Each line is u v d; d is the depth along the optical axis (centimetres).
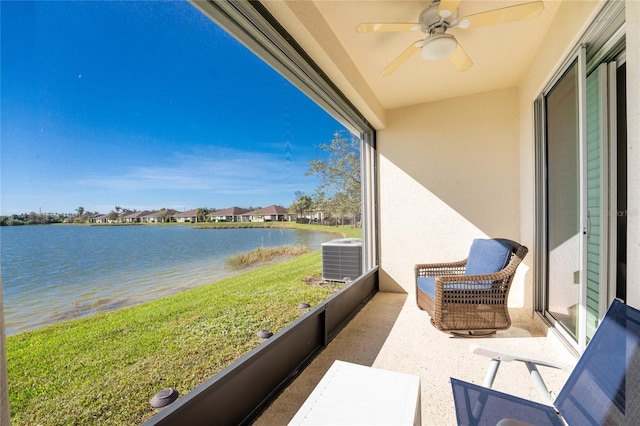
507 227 356
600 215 191
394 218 409
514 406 114
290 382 199
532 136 293
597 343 114
